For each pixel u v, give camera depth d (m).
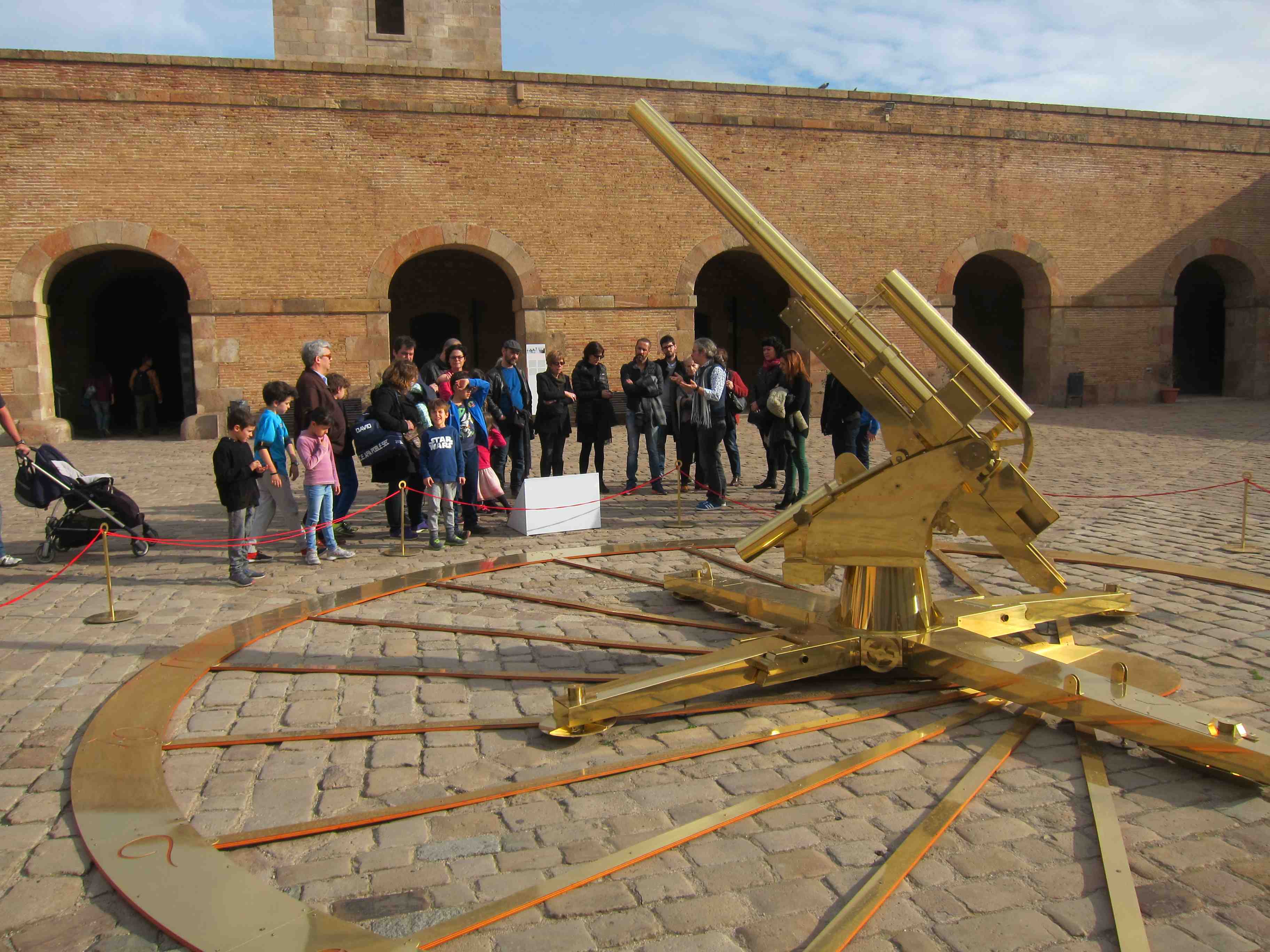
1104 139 23.17
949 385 4.09
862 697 4.29
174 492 11.69
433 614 5.87
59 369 21.94
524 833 3.17
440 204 19.33
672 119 20.38
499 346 25.31
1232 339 25.72
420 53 24.12
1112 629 5.24
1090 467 12.36
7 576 7.27
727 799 3.38
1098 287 23.56
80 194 17.61
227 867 2.91
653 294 20.59
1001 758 3.61
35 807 3.39
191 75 17.89
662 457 10.84
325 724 4.14
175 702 4.34
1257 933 2.55
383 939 2.54
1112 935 2.56
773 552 7.65
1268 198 24.59
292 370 18.81
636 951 2.53
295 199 18.58
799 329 4.42
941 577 6.66
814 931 2.60
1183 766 3.58
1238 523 8.38
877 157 21.72
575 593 6.37
